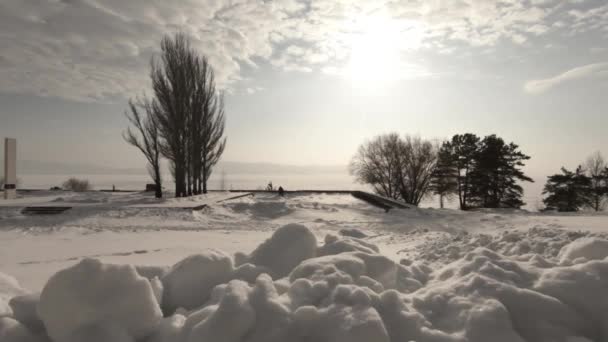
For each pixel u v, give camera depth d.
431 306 2.57
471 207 42.03
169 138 27.14
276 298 2.47
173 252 7.85
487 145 42.00
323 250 3.88
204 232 12.70
